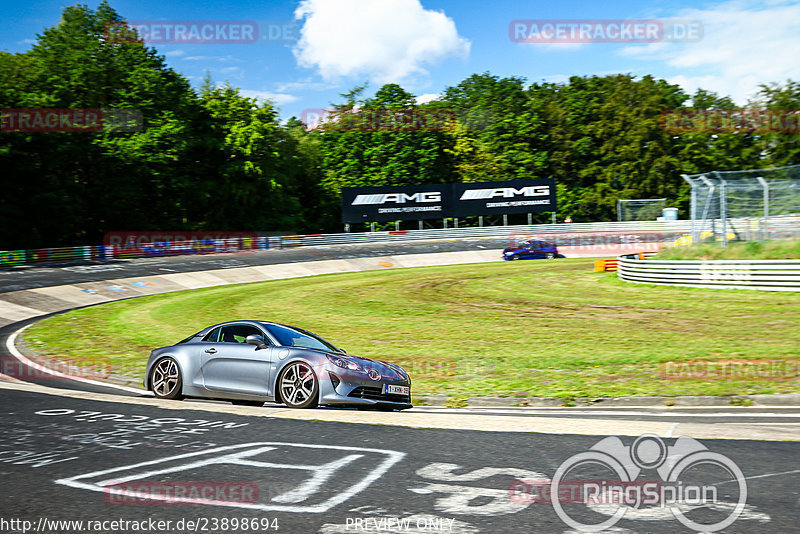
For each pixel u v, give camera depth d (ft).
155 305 84.28
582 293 82.43
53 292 94.73
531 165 255.70
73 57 177.88
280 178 215.72
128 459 18.11
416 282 105.70
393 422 22.82
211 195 202.69
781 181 81.20
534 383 34.63
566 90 293.23
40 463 17.74
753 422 25.13
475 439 20.13
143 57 190.80
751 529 12.78
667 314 61.11
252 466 17.33
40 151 162.50
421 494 15.01
